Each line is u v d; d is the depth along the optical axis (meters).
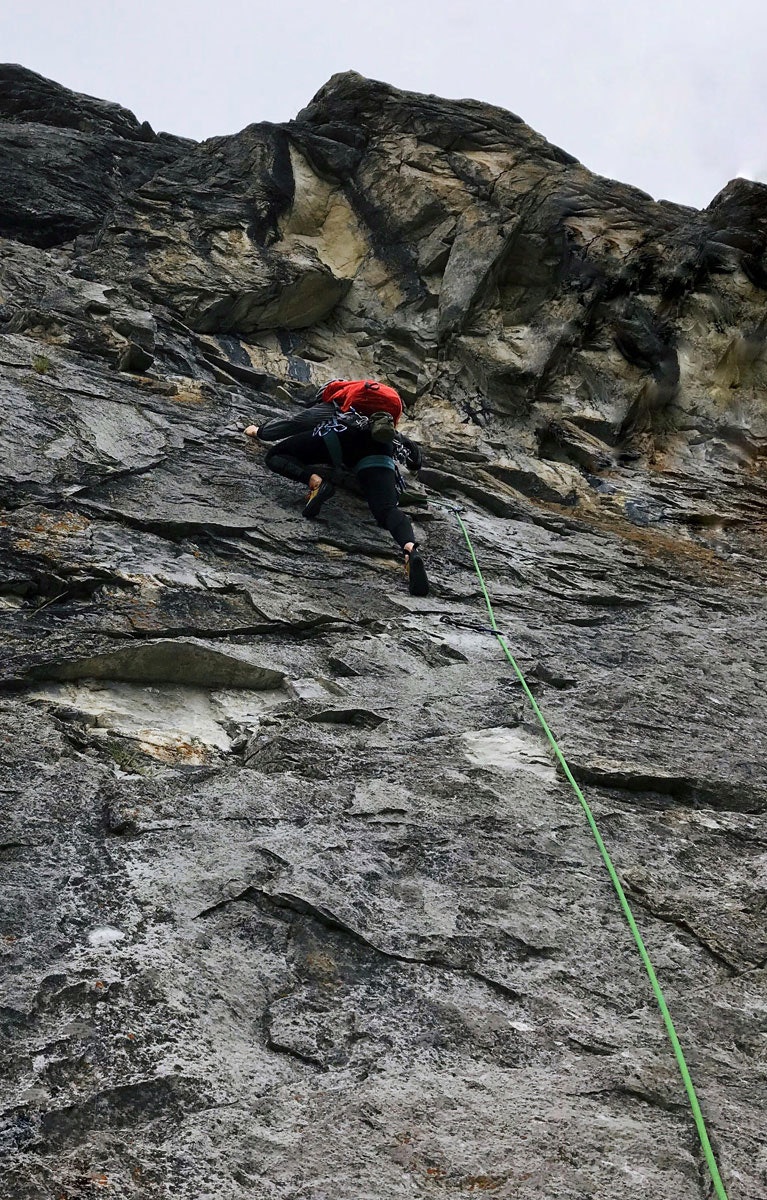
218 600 5.71
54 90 13.13
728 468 11.14
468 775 4.29
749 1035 2.97
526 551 7.77
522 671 5.59
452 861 3.66
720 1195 2.32
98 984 2.79
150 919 3.11
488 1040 2.85
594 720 5.15
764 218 11.99
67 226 11.18
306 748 4.35
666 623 7.02
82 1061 2.55
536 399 10.95
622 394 10.99
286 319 10.99
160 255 10.61
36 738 4.05
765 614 7.63
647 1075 2.73
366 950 3.14
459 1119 2.51
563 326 11.06
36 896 3.13
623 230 11.79
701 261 11.70
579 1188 2.32
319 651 5.43
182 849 3.48
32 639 4.88
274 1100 2.53
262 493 7.21
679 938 3.43
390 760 4.36
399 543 6.54
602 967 3.23
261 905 3.26
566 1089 2.65
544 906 3.49
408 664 5.45
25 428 6.91
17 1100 2.40
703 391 11.50
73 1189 2.18
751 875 3.89
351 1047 2.76
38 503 6.20
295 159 11.73
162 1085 2.51
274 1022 2.81
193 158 11.84
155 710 4.74
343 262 11.59
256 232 11.16
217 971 2.95
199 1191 2.23
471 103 12.12
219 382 9.43
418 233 11.49
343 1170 2.32
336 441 6.96
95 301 9.26
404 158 11.73
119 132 13.19
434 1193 2.28
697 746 5.05
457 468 9.42
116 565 5.75
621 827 4.09
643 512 9.80
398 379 10.98
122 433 7.34
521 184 11.52
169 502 6.68
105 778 3.87
